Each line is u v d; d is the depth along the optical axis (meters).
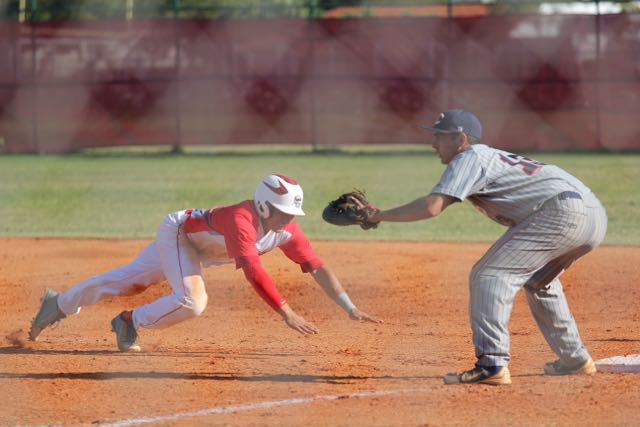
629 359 17.19
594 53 73.75
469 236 34.81
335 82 76.94
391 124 76.69
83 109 78.38
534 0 75.50
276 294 15.16
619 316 21.95
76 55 77.81
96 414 13.91
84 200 46.88
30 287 25.72
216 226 15.86
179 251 16.58
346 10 91.31
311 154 75.94
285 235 15.99
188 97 78.06
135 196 48.28
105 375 16.31
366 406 14.13
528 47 74.38
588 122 74.38
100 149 81.56
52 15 90.00
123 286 17.84
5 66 77.81
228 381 15.84
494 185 14.41
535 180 14.38
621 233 34.78
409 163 66.69
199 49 77.62
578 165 62.12
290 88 77.38
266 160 70.31
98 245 32.75
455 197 14.17
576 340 15.59
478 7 81.44
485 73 74.94
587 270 27.59
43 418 13.73
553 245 14.37
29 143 78.50
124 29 77.62
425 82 75.81
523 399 14.29
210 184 53.59
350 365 17.03
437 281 26.22
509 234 14.51
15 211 43.03
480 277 14.70
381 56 76.25
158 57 77.88
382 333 20.25
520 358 17.45
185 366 17.02
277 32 76.88
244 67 77.50
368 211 14.53
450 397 14.45
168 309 16.88
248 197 47.38
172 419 13.61
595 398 14.31
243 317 22.17
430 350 18.36
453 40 75.00
